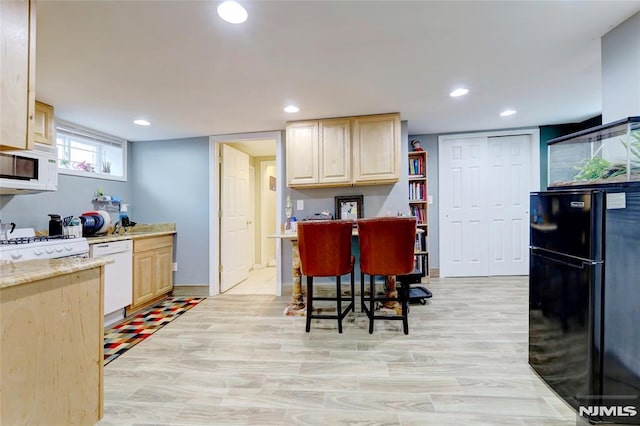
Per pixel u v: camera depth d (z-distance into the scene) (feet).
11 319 3.35
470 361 6.66
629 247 4.61
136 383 6.06
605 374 4.59
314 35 5.74
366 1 4.80
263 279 15.80
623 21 5.45
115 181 12.43
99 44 5.87
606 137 5.29
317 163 10.93
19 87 3.92
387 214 11.66
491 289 12.19
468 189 14.17
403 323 8.24
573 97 9.37
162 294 12.10
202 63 6.72
